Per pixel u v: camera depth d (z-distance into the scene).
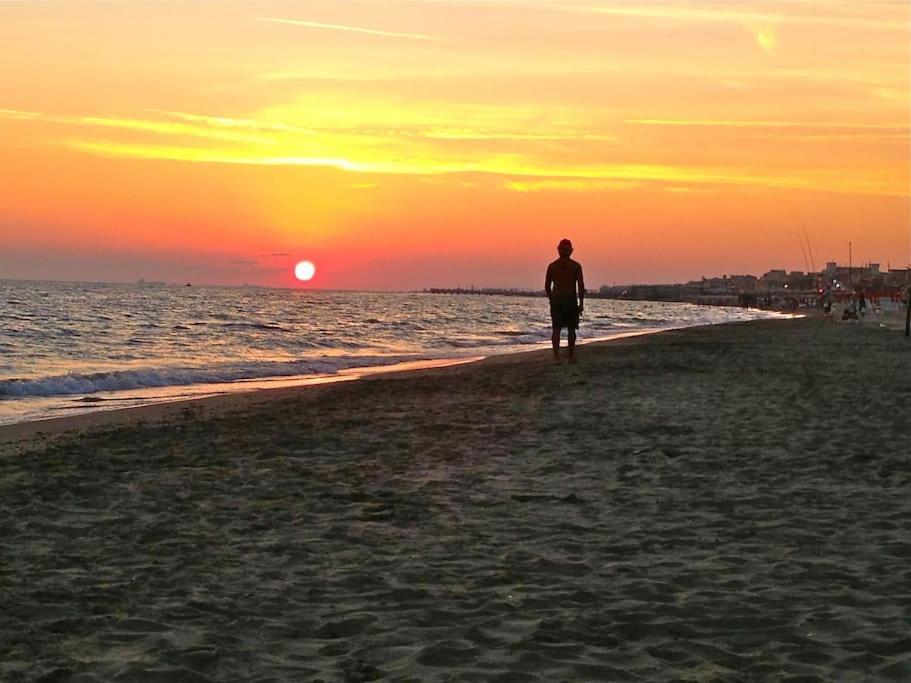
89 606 4.95
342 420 12.72
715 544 6.01
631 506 7.19
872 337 37.94
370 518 6.98
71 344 34.16
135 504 7.64
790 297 167.00
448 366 23.94
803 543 5.98
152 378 20.88
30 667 4.03
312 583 5.33
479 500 7.53
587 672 3.87
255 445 10.69
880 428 10.80
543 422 11.88
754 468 8.57
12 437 11.82
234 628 4.55
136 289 181.88
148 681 3.84
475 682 3.78
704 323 73.00
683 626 4.43
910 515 6.68
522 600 4.91
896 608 4.62
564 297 22.16
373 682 3.80
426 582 5.30
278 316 68.69
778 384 16.22
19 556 6.06
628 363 21.89
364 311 89.00
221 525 6.89
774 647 4.12
